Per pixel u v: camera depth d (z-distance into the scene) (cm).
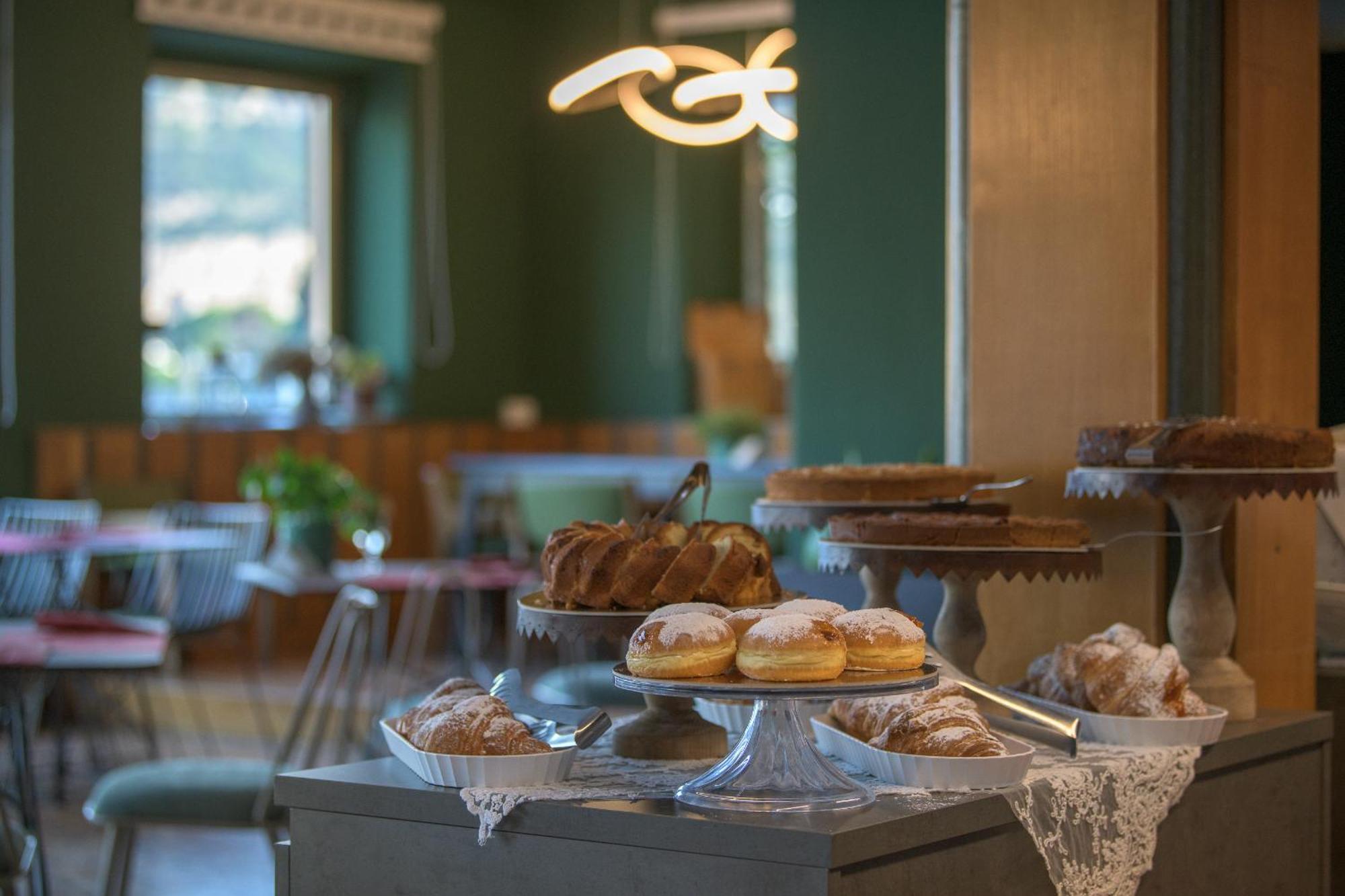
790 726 199
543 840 190
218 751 625
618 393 936
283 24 820
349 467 845
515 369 959
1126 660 242
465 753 200
